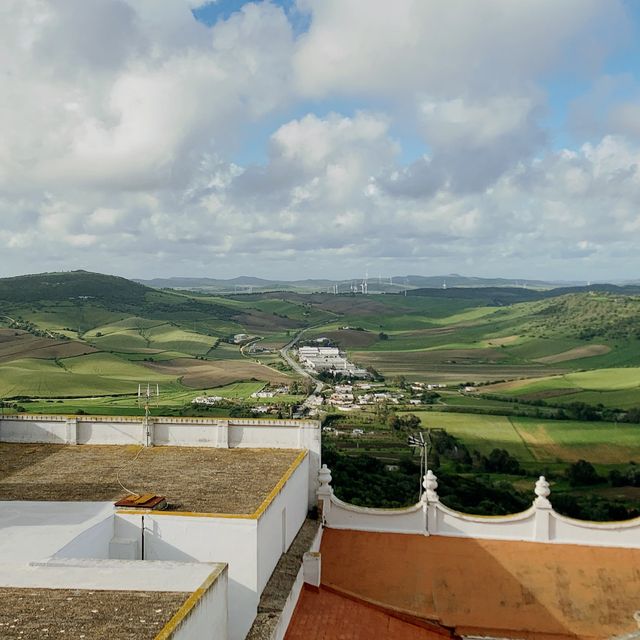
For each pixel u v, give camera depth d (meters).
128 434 25.77
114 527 17.36
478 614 20.52
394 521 23.17
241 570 16.83
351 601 19.89
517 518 22.41
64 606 11.57
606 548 21.91
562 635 19.97
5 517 17.02
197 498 19.03
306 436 24.75
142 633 10.48
